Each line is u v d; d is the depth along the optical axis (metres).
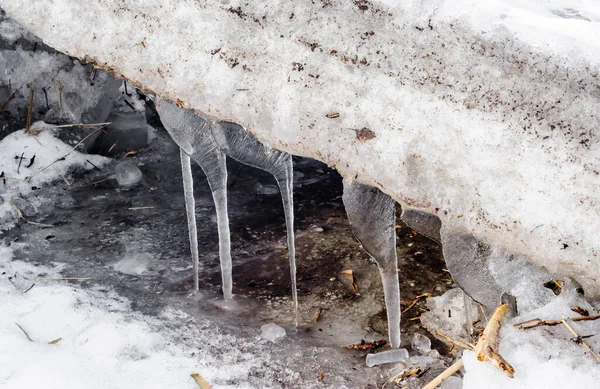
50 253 3.51
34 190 4.04
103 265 3.42
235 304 3.14
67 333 2.85
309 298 3.19
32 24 2.81
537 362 2.25
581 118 2.16
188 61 2.65
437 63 2.29
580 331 2.35
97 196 4.05
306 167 4.41
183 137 2.86
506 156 2.27
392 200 2.60
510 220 2.31
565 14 2.41
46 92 4.27
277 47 2.50
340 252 3.53
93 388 2.52
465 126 2.30
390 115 2.40
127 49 2.73
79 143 4.32
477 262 2.44
